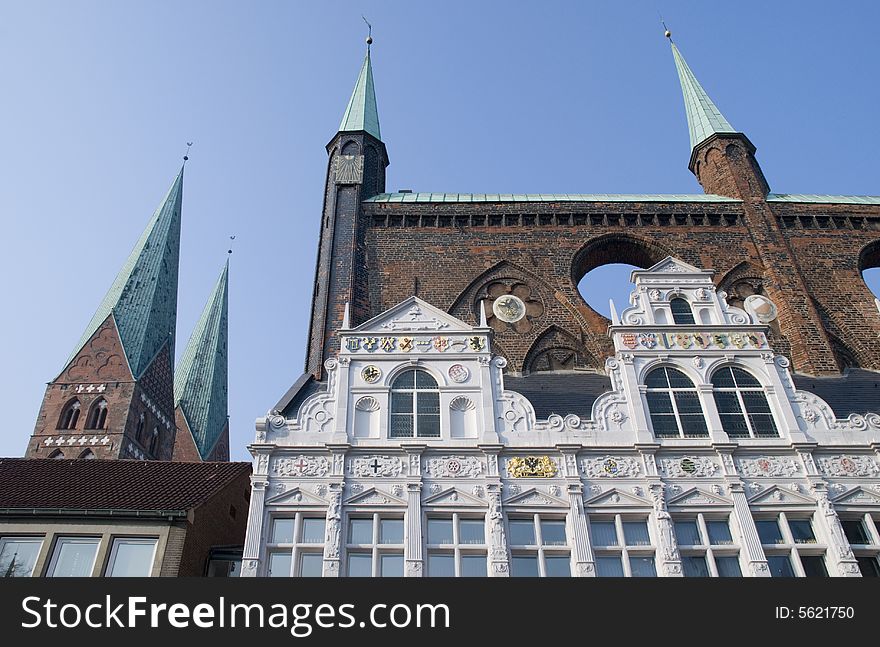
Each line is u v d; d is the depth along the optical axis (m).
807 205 42.66
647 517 23.31
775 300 38.25
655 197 43.44
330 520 22.77
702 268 39.78
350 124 47.97
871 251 41.19
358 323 36.91
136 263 90.12
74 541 22.81
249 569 21.78
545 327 37.22
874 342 36.81
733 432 25.50
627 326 28.08
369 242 40.62
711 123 48.66
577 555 22.28
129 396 77.31
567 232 41.12
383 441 24.69
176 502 24.20
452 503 23.33
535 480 23.83
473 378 26.48
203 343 111.38
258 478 23.64
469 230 41.12
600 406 25.83
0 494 24.69
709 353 27.41
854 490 23.94
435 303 38.25
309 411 25.44
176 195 100.88
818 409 26.08
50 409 76.56
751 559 22.31
